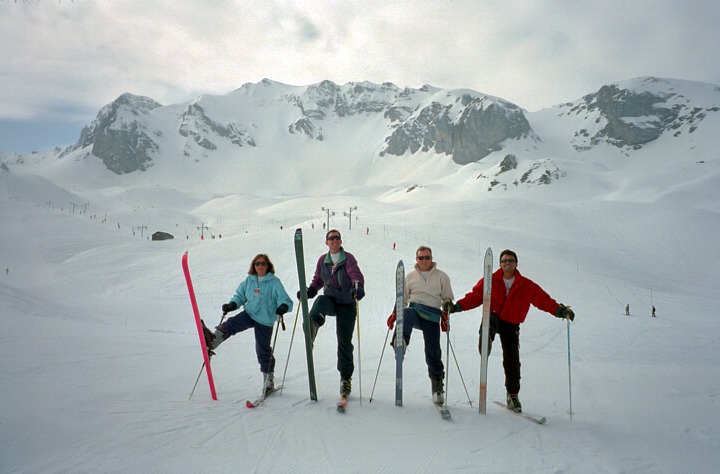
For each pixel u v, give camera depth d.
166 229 132.12
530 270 51.97
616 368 8.62
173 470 3.42
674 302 43.12
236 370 6.97
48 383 5.43
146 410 4.70
